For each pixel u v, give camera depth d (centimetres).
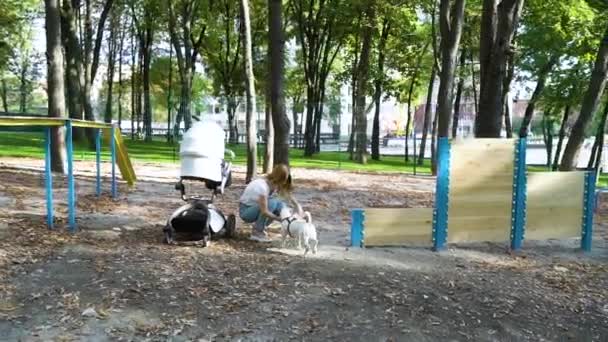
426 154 3838
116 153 1053
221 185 733
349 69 2969
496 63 1109
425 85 3675
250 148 1314
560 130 2347
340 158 2322
